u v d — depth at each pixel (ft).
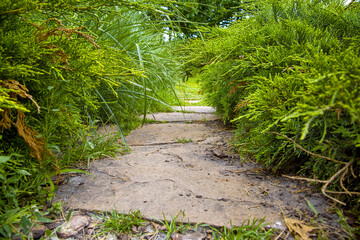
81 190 5.29
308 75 4.28
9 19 4.68
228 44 8.03
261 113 5.28
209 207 4.66
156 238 3.86
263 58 6.82
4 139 4.86
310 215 4.33
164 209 4.59
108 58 5.67
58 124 5.77
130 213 4.44
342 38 6.59
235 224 4.14
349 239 3.71
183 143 9.04
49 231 3.70
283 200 4.87
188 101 21.62
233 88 8.77
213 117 13.88
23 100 5.11
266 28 7.51
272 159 5.91
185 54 10.82
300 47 6.20
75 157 6.77
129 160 7.21
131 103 12.85
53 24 5.57
